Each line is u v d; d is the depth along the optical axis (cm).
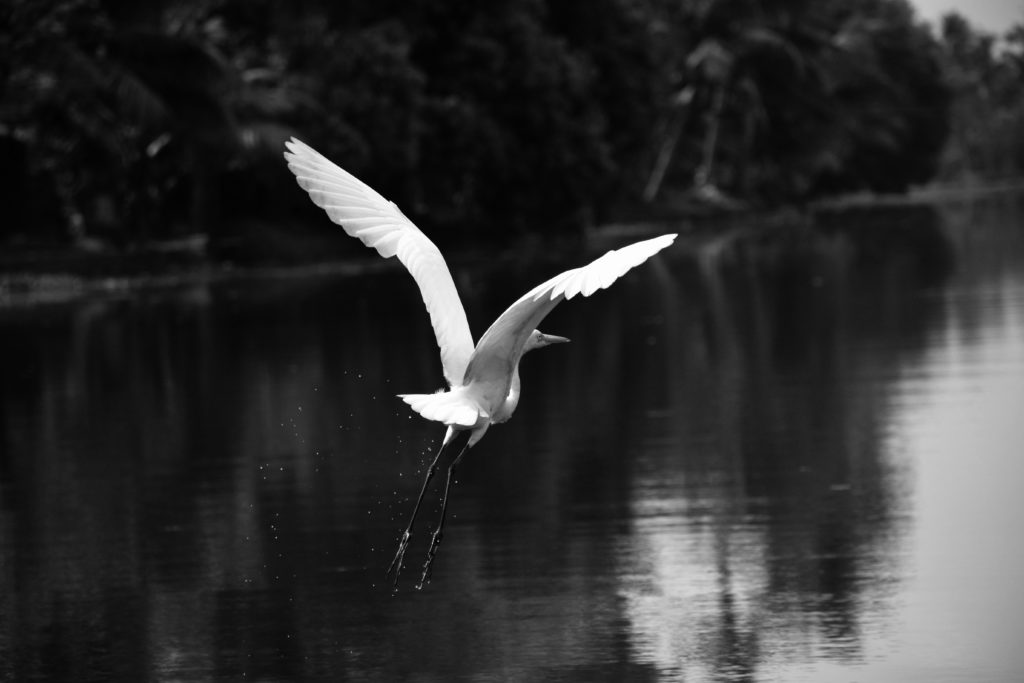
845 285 2945
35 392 1767
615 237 5225
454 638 841
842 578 931
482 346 550
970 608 864
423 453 1336
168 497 1191
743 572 948
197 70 3431
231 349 2111
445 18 4350
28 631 874
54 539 1073
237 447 1378
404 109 3944
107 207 3928
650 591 917
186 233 4128
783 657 800
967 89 12400
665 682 770
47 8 3350
